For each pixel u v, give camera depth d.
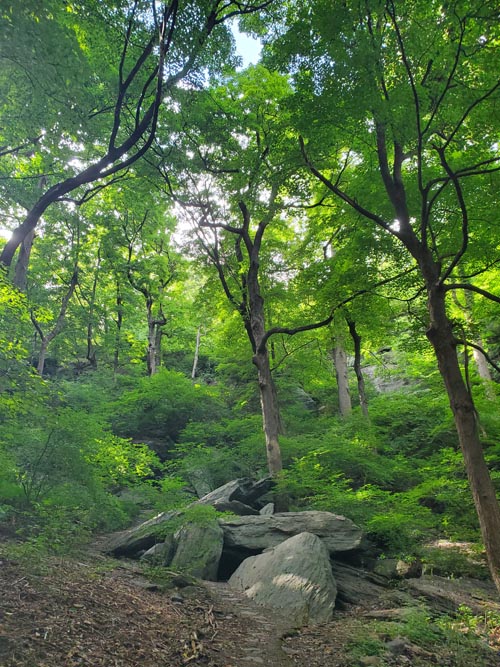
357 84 7.23
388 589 7.73
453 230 10.09
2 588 4.82
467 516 10.19
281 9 8.88
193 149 12.95
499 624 5.97
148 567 7.96
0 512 7.47
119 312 27.84
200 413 21.00
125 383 25.50
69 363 27.97
